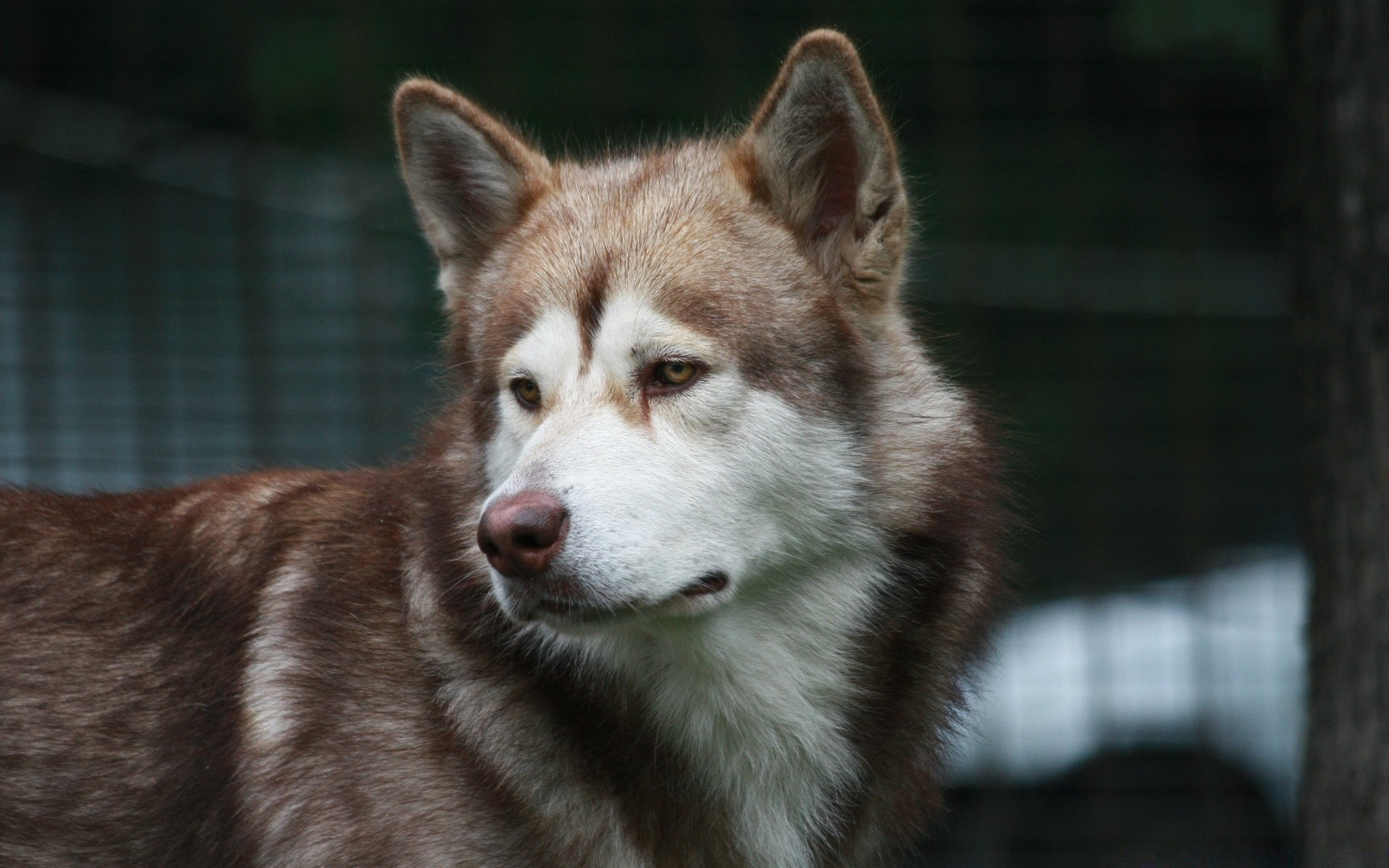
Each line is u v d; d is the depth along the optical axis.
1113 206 29.02
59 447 23.33
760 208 10.91
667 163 11.37
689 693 10.64
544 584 9.49
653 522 9.73
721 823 10.78
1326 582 16.20
